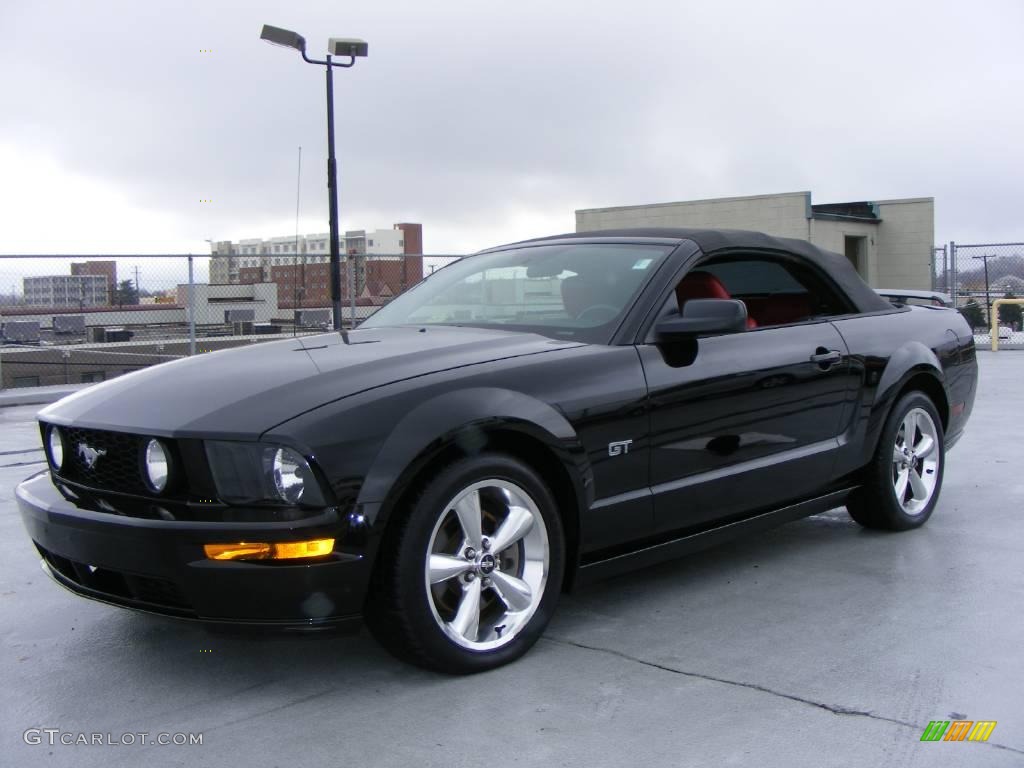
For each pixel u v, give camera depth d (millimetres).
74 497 3010
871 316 4551
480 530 2996
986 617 3508
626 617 3561
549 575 3162
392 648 2936
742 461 3770
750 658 3143
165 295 13594
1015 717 2684
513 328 3715
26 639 3441
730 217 24703
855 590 3848
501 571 3094
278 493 2648
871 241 25781
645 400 3383
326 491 2678
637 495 3391
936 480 4832
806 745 2533
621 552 3439
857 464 4340
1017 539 4598
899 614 3553
